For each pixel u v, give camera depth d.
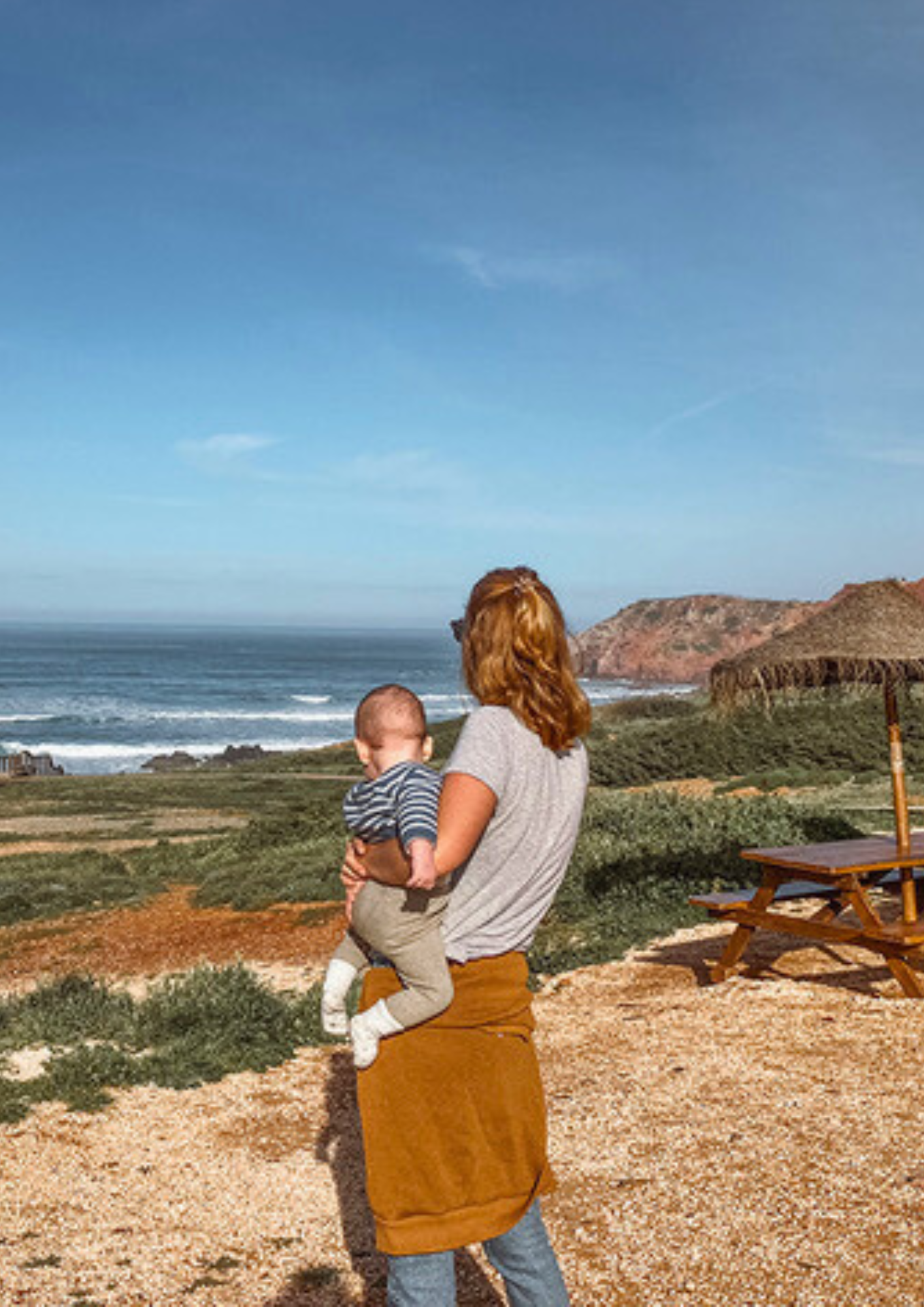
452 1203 2.42
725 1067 6.14
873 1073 5.84
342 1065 6.92
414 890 2.42
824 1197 4.25
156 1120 6.00
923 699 27.92
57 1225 4.56
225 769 56.34
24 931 15.59
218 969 9.89
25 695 136.38
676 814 14.48
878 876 8.16
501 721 2.48
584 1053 6.63
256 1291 3.88
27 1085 6.58
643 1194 4.42
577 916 11.01
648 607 126.88
